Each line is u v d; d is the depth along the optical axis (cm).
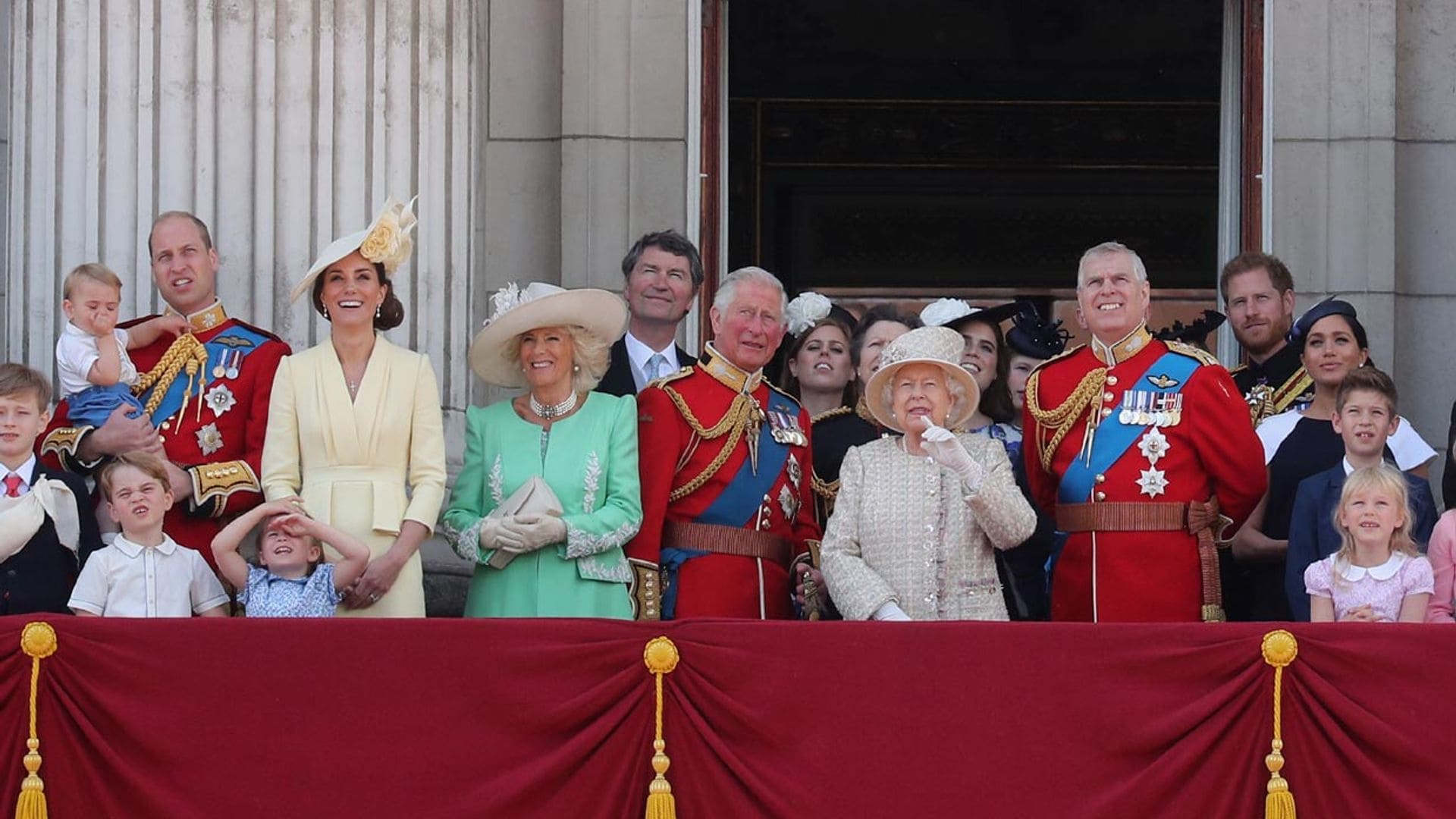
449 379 3784
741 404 3195
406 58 3775
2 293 3747
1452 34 3947
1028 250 6581
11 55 3769
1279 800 2733
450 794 2767
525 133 3950
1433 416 3897
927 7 6334
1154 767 2750
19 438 3038
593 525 3045
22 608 2978
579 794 2772
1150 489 3109
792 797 2758
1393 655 2747
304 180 3694
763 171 6512
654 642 2781
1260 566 3338
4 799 2756
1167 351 3172
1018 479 3469
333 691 2783
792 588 3228
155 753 2769
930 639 2780
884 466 3070
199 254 3300
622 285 3903
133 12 3706
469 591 3266
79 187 3691
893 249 6556
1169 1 6250
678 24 3941
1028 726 2764
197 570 3034
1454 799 2727
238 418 3262
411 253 3753
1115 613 3091
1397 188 3925
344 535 2992
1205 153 6481
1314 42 3903
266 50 3709
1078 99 6475
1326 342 3369
